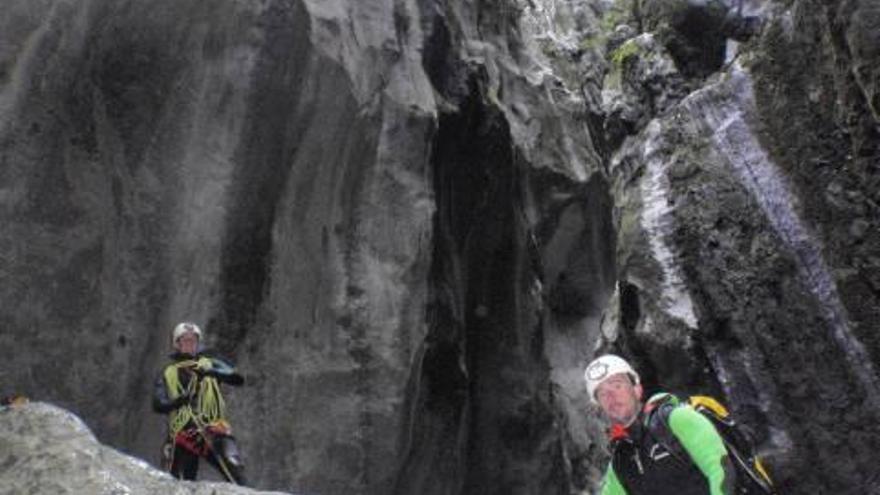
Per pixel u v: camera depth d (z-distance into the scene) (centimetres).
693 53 1583
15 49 841
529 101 1675
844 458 854
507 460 1286
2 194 811
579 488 1455
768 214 947
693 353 945
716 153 1006
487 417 1287
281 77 970
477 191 1313
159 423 874
